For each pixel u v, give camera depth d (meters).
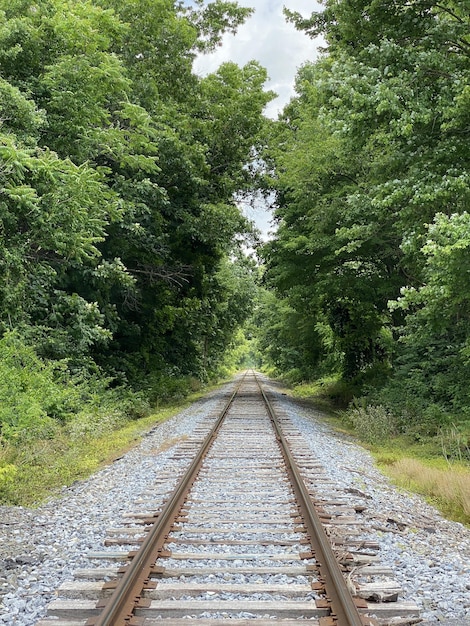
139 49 20.47
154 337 26.64
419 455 12.34
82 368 16.83
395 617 3.95
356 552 5.28
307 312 24.45
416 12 11.21
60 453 10.64
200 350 38.69
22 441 10.28
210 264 26.94
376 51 10.73
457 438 12.31
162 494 7.57
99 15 13.08
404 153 11.12
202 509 6.80
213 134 23.59
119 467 9.95
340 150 15.99
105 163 17.95
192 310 28.11
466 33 10.80
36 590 4.41
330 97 11.41
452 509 7.83
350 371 25.31
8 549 5.54
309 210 18.72
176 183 21.67
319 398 27.64
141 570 4.60
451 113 9.98
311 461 9.91
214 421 15.81
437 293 10.02
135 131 16.03
